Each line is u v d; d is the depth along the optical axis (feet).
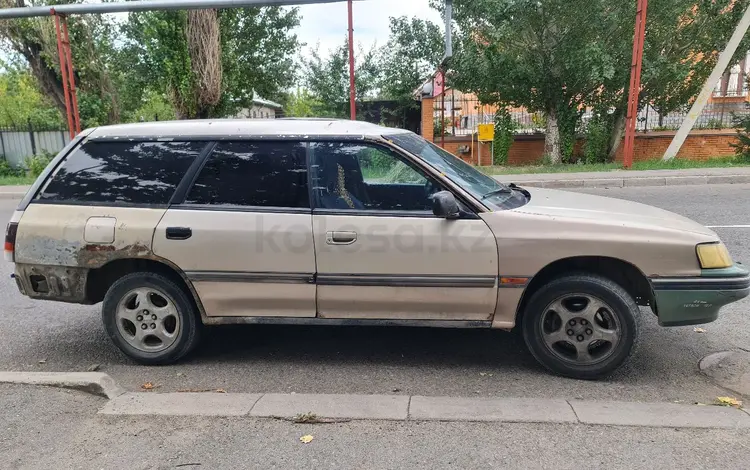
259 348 14.92
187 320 13.57
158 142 13.64
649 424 10.23
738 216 29.43
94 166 13.78
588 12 48.60
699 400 11.55
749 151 53.01
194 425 10.54
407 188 12.82
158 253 13.04
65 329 16.74
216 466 9.33
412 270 12.48
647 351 14.14
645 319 16.39
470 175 13.88
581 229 12.05
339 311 13.01
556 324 12.65
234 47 68.49
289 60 76.38
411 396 11.52
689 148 58.18
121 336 13.84
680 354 13.89
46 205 13.75
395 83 75.20
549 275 12.75
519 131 63.67
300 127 13.42
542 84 55.06
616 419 10.43
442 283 12.44
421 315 12.84
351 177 12.98
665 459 9.23
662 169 48.55
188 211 13.08
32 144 73.67
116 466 9.37
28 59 62.59
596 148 57.00
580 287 12.16
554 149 58.29
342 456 9.52
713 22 52.24
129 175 13.57
